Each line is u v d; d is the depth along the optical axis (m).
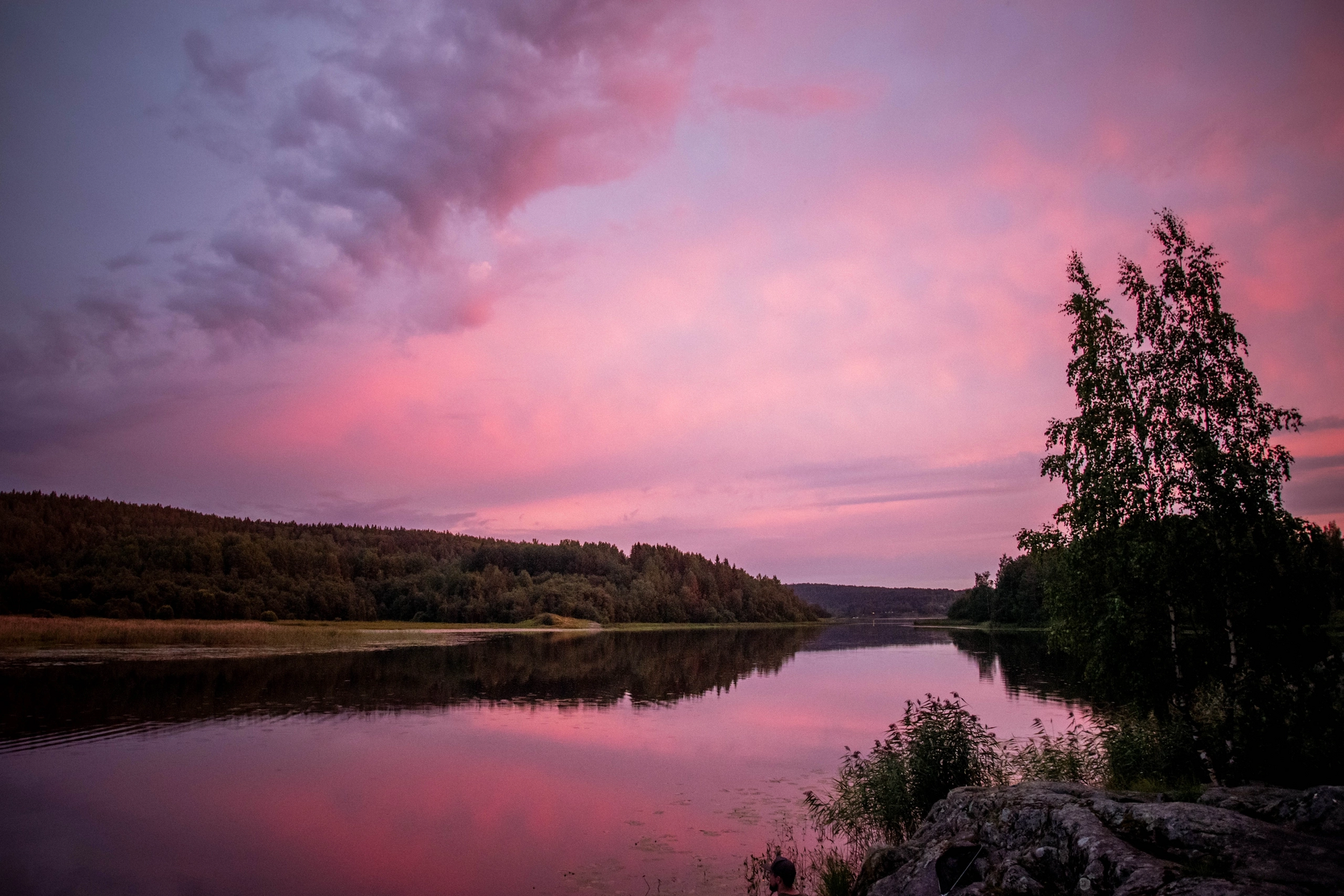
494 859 16.02
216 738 29.55
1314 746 14.59
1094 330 17.52
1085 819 9.74
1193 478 15.80
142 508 186.00
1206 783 15.09
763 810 19.58
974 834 10.91
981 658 72.25
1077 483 17.25
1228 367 16.28
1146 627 15.87
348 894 14.25
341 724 33.12
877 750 17.61
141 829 18.20
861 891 11.35
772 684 50.88
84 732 30.52
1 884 14.76
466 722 34.19
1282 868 7.82
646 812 19.52
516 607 172.25
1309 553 15.24
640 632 165.50
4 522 137.38
